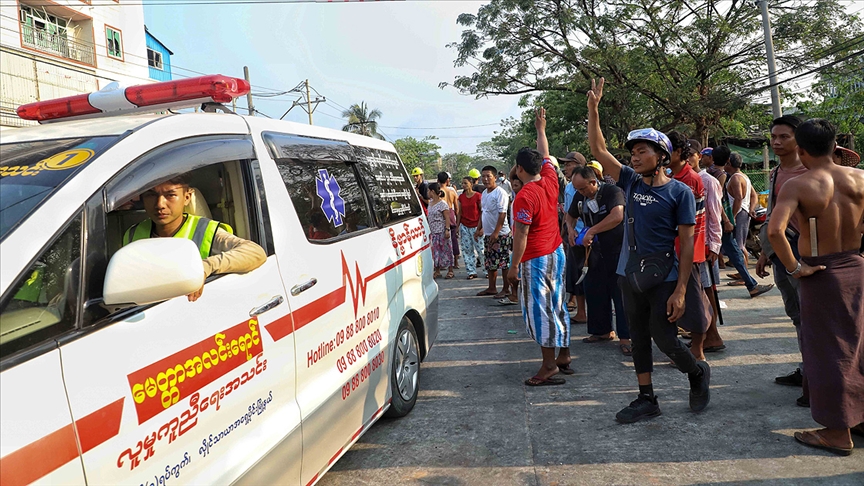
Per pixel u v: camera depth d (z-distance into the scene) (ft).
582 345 18.54
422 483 10.35
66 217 5.81
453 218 36.37
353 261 10.83
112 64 76.23
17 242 5.38
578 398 13.98
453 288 30.27
